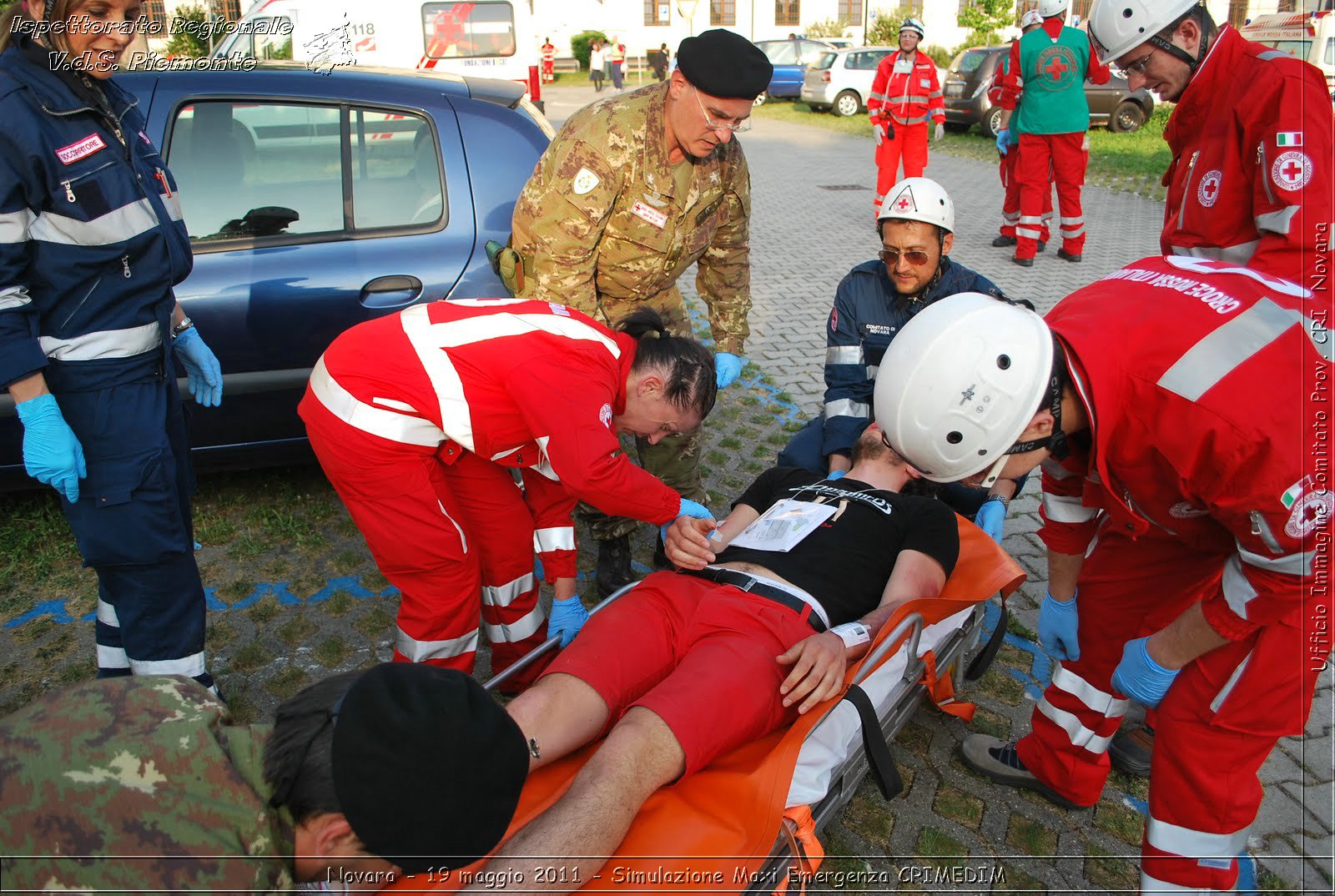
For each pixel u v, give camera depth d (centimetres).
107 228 227
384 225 364
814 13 3250
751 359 608
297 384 360
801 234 988
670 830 193
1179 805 196
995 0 2605
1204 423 160
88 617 339
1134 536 201
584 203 285
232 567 368
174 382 263
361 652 323
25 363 218
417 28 995
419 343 231
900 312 318
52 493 406
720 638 230
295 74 364
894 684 241
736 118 275
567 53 3328
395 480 236
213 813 140
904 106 934
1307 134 259
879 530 267
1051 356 173
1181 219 309
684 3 2767
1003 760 265
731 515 292
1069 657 244
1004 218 962
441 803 138
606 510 236
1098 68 780
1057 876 238
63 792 138
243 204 352
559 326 235
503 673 245
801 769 209
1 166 212
